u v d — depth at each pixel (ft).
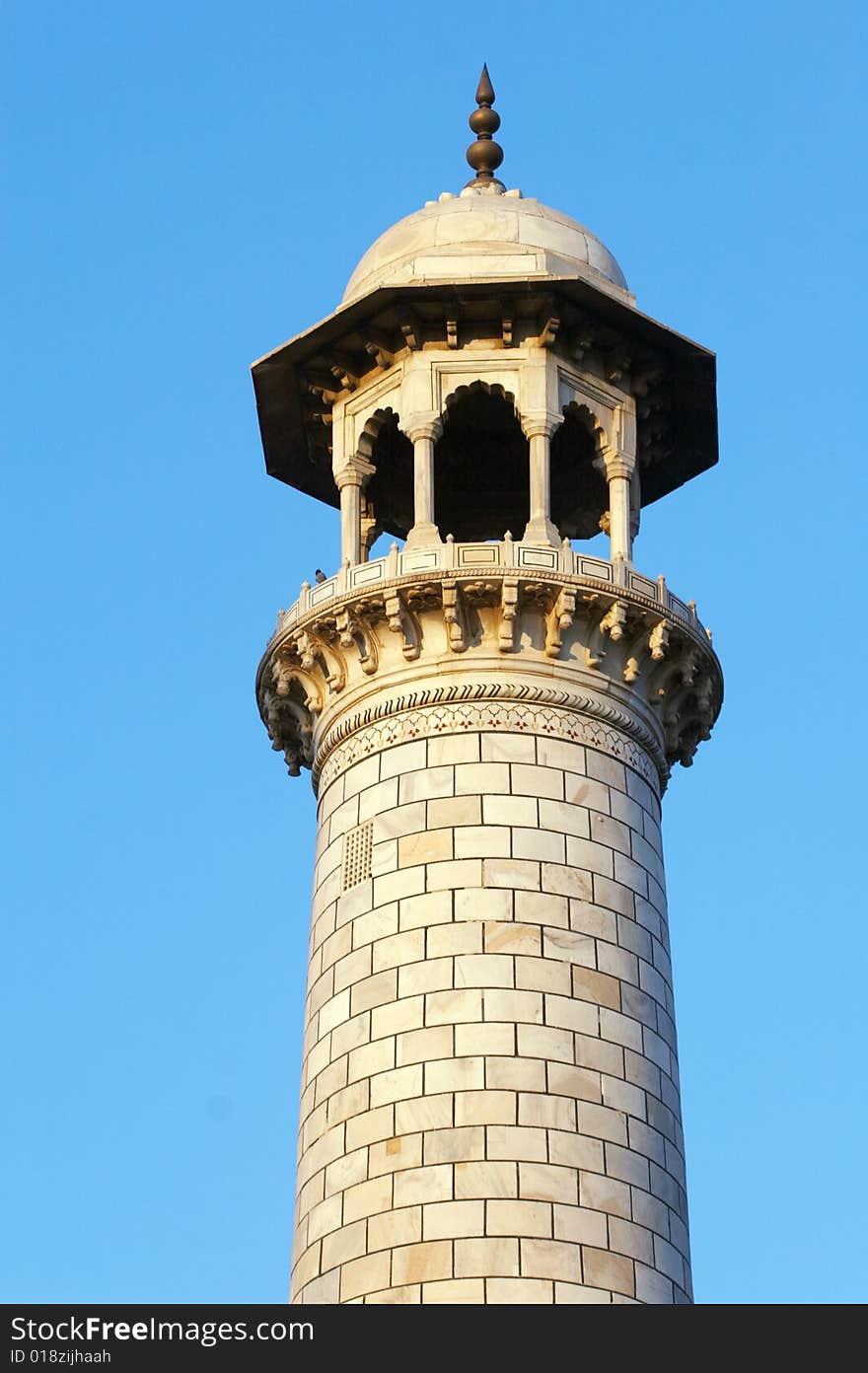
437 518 268.62
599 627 232.94
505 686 228.63
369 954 220.64
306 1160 219.41
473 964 216.13
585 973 218.18
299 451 265.13
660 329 245.86
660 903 230.07
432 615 231.71
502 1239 204.03
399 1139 210.38
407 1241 205.57
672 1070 222.69
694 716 243.40
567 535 268.82
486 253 247.70
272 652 242.58
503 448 266.16
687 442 262.06
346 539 243.81
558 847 222.89
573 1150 209.36
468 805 224.12
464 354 243.19
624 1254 207.21
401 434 258.57
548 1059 212.64
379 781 229.04
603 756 230.48
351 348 248.93
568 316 243.19
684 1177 219.61
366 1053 216.13
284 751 248.52
